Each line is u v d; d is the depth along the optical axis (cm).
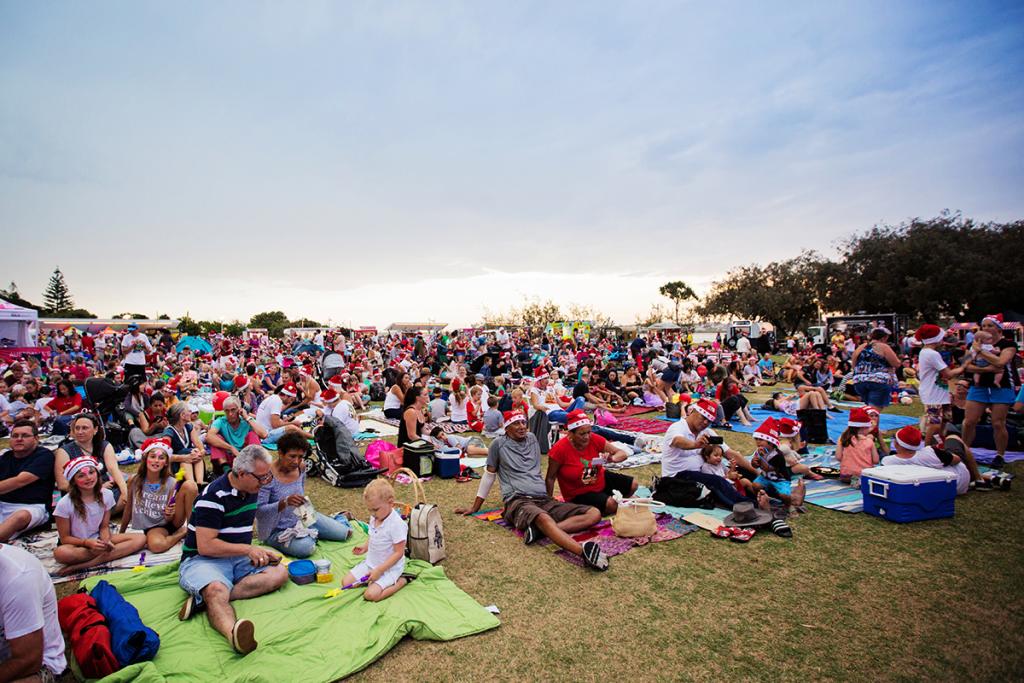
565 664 357
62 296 11019
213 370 2103
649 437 1104
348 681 339
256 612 405
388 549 451
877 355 994
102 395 983
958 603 433
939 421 803
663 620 411
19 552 302
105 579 445
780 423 849
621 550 538
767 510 624
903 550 535
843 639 385
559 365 2512
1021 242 3950
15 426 577
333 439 815
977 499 681
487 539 571
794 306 5806
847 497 701
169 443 559
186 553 430
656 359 1912
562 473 628
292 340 4381
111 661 334
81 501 492
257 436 783
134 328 1642
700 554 532
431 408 1230
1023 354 1441
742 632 395
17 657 289
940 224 4434
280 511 512
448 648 376
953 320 4412
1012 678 339
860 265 4722
